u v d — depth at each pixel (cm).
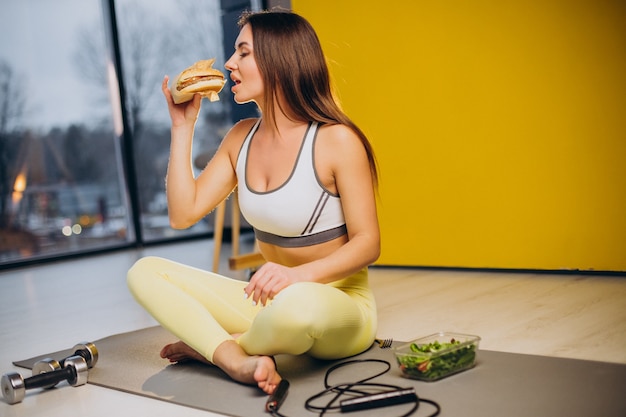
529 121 327
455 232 357
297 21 208
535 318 248
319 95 206
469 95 343
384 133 373
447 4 343
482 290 302
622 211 306
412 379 185
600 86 306
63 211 535
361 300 212
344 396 176
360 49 376
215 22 597
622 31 297
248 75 206
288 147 206
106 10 555
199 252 526
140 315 311
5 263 505
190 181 221
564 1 310
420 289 316
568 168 319
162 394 192
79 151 542
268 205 205
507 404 162
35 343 275
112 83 559
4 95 505
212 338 196
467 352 189
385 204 379
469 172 348
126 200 570
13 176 510
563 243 324
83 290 394
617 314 244
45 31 524
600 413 153
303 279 188
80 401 195
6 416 188
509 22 326
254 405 175
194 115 220
